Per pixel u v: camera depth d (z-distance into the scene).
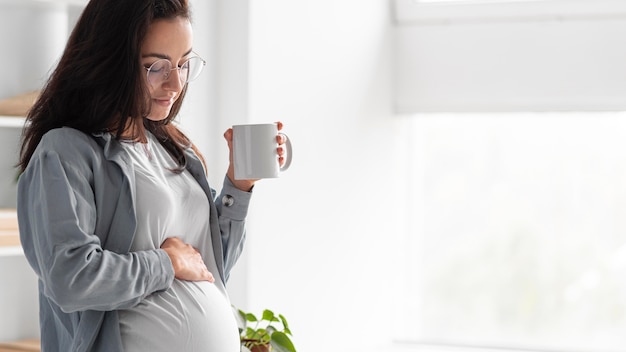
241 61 3.00
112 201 1.63
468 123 3.90
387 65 3.72
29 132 1.68
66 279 1.51
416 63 3.77
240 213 1.90
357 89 3.51
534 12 3.61
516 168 3.86
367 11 3.56
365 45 3.55
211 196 1.85
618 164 3.74
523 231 3.87
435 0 3.72
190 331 1.69
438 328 3.96
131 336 1.64
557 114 3.79
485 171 3.89
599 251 3.79
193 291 1.72
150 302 1.67
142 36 1.59
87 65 1.60
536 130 3.83
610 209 3.77
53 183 1.55
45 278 1.54
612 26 3.55
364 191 3.57
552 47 3.61
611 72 3.56
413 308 3.97
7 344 2.69
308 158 3.25
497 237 3.89
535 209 3.85
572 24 3.58
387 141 3.74
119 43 1.59
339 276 3.43
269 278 3.09
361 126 3.54
